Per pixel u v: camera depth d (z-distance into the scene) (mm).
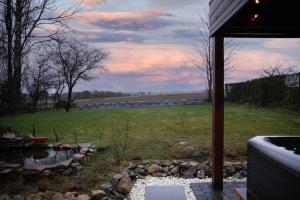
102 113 13055
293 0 3395
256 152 2379
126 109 14594
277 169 1978
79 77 19094
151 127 9008
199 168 5418
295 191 1725
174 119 10414
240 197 2789
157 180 5168
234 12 3174
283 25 4516
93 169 5418
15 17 11062
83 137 7980
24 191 4496
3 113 13156
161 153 6242
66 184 4613
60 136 8180
